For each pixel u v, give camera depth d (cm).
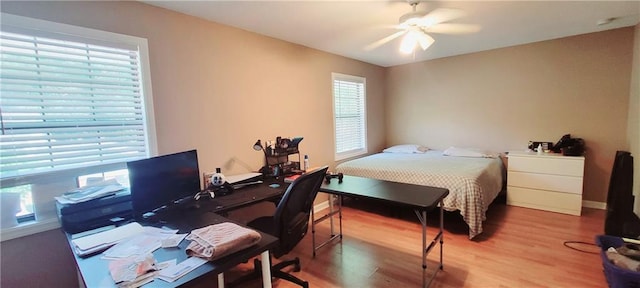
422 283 214
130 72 219
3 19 165
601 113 353
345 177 294
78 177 197
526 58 397
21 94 175
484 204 296
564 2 249
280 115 341
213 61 271
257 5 236
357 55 438
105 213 176
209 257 121
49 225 185
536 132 400
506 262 238
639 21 306
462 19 284
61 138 190
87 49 198
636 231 240
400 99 529
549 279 212
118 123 214
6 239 171
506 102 420
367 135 502
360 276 228
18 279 176
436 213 360
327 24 286
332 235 299
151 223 175
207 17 261
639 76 304
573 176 338
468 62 448
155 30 230
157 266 118
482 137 446
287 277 215
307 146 381
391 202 210
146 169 179
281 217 182
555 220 326
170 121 241
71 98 193
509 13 271
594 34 348
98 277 112
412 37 275
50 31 181
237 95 294
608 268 192
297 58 361
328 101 414
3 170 171
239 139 297
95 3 199
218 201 220
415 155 447
